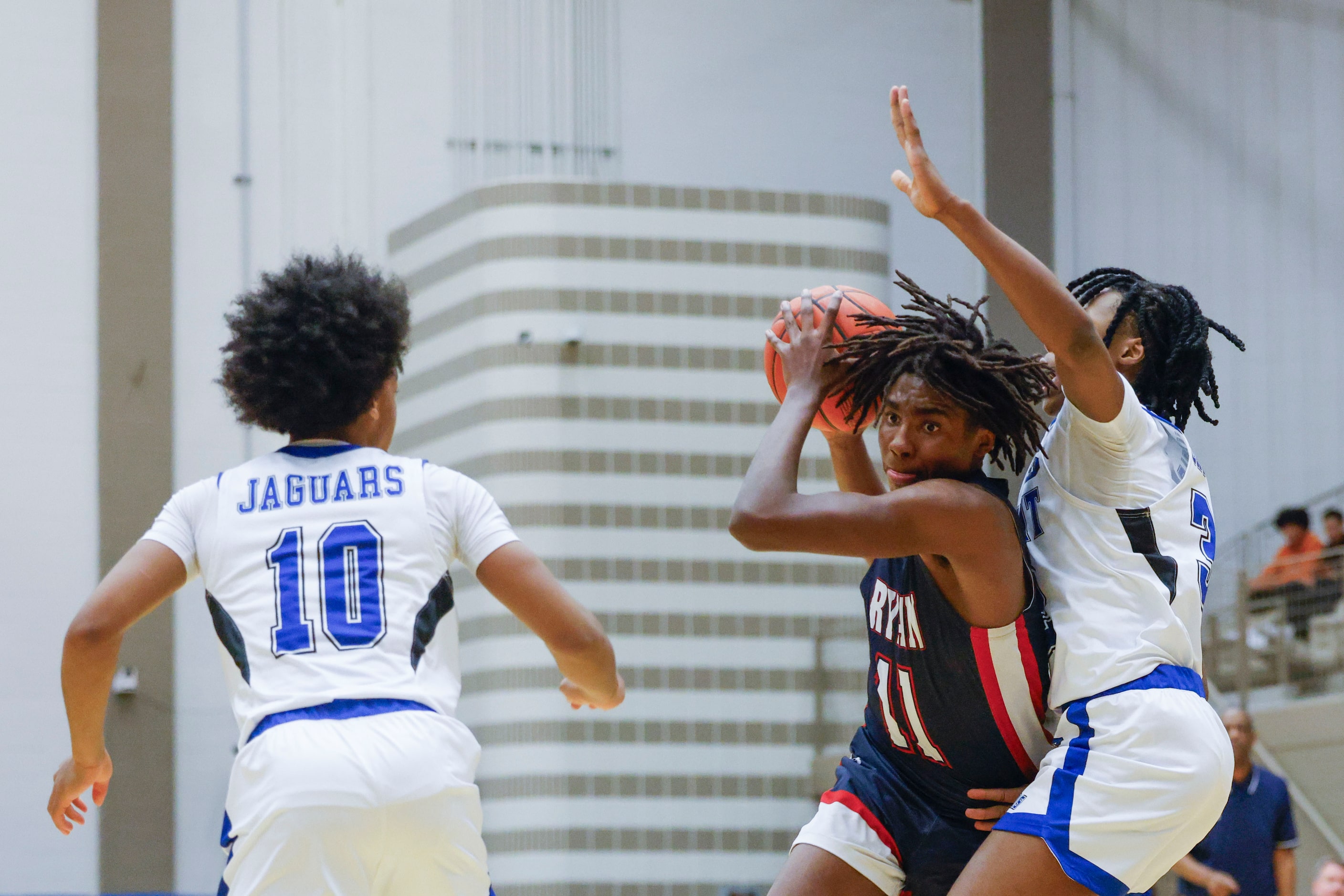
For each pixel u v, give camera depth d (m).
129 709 18.98
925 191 4.37
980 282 22.19
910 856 4.83
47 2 20.09
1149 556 4.48
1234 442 23.30
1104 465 4.61
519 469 18.55
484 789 17.89
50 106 19.97
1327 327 23.66
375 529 4.36
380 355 4.72
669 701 18.38
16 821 18.62
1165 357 5.26
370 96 20.88
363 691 4.12
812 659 18.92
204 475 19.89
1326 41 24.23
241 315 4.64
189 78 20.44
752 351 19.36
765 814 18.41
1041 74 23.20
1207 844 11.16
